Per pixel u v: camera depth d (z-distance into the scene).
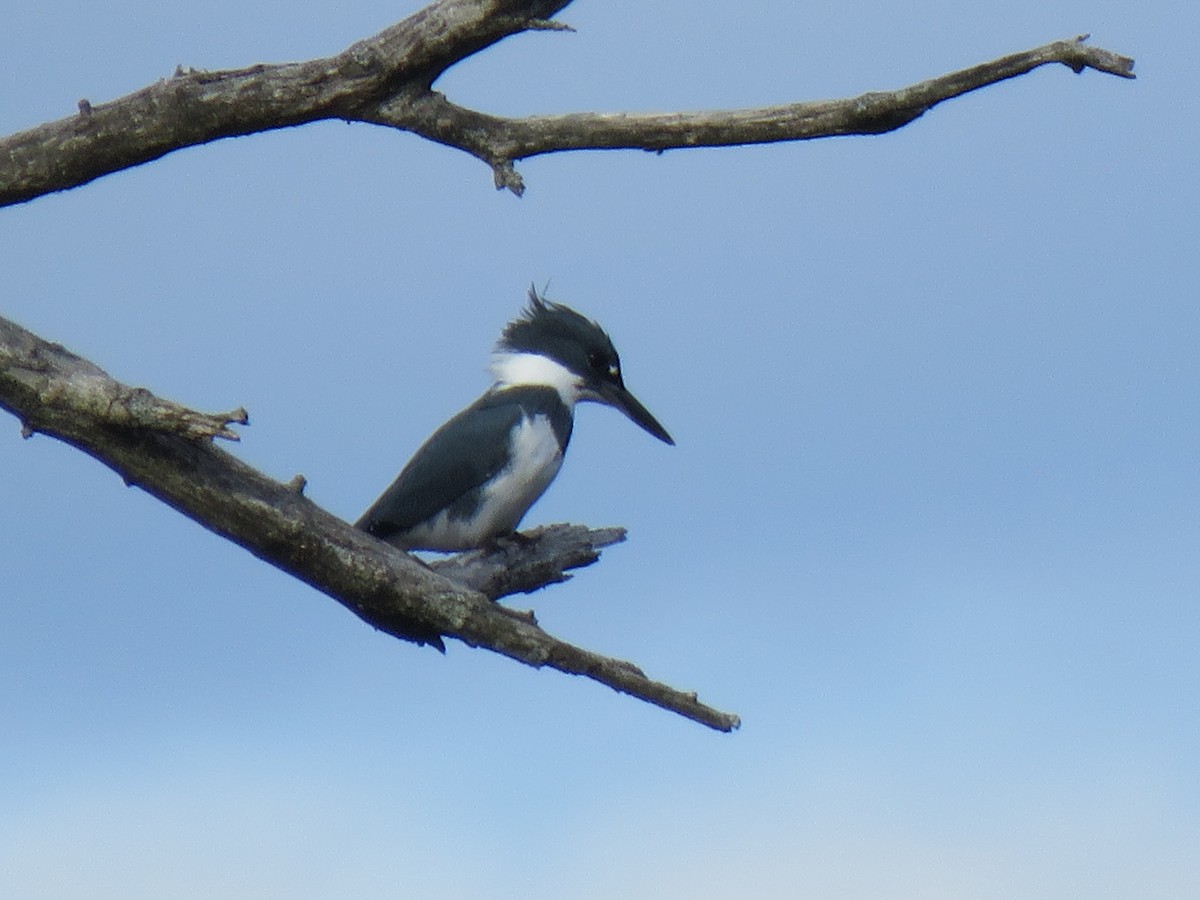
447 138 7.80
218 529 7.73
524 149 7.79
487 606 7.81
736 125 7.46
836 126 7.34
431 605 7.78
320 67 7.79
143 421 7.24
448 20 7.52
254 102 7.86
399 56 7.60
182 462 7.53
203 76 7.95
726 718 7.77
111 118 8.06
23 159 8.13
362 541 7.82
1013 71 7.05
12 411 7.36
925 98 7.13
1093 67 6.97
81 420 7.32
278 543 7.71
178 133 8.03
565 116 7.72
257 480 7.71
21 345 7.32
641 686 7.74
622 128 7.64
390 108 7.80
